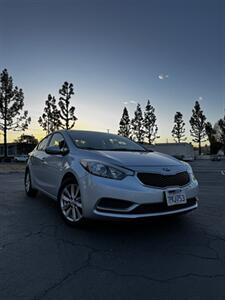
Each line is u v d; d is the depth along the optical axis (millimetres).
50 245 3119
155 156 3967
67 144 4418
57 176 4270
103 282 2324
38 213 4547
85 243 3186
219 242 3309
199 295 2145
